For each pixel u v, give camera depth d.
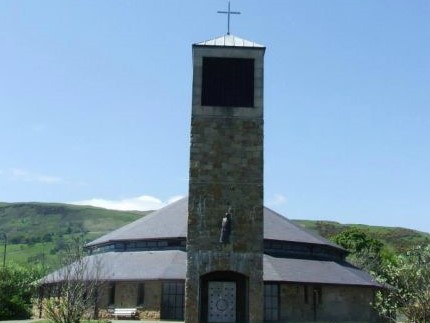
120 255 63.75
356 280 61.34
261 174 40.97
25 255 171.50
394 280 44.91
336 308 59.50
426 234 166.25
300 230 69.38
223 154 41.19
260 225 40.25
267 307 56.41
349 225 180.38
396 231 168.75
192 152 41.16
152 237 63.47
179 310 56.59
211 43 43.09
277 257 61.81
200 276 39.66
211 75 42.53
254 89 42.25
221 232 40.00
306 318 57.59
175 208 70.69
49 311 49.41
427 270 40.12
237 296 41.06
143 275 57.47
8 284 65.06
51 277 62.75
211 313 40.81
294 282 56.84
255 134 41.56
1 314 62.66
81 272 48.94
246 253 39.88
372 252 101.00
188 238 40.00
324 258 66.88
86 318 54.12
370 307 61.31
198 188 40.69
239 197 40.62
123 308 57.91
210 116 41.66
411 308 39.69
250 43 43.56
